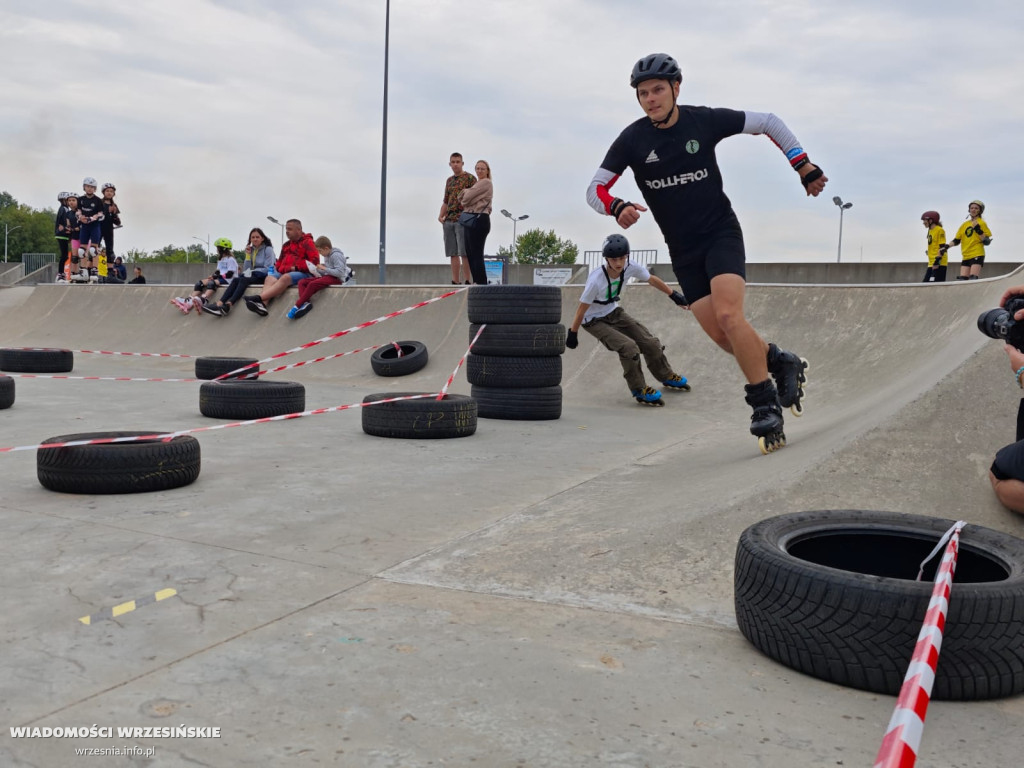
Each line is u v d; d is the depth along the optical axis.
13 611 2.92
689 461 5.88
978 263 15.27
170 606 3.00
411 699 2.29
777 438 5.28
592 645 2.71
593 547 3.69
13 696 2.27
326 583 3.30
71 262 19.28
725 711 2.26
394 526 4.18
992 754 2.05
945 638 2.31
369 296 13.95
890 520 3.05
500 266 25.66
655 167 4.84
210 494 4.82
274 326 14.60
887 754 1.51
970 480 3.75
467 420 7.20
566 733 2.12
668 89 4.64
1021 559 2.63
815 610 2.44
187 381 11.64
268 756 1.98
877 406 5.78
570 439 7.17
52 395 9.71
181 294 16.53
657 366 9.74
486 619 2.93
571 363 11.17
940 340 8.27
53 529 3.99
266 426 7.68
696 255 5.05
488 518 4.35
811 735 2.13
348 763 1.95
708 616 2.99
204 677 2.41
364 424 7.23
